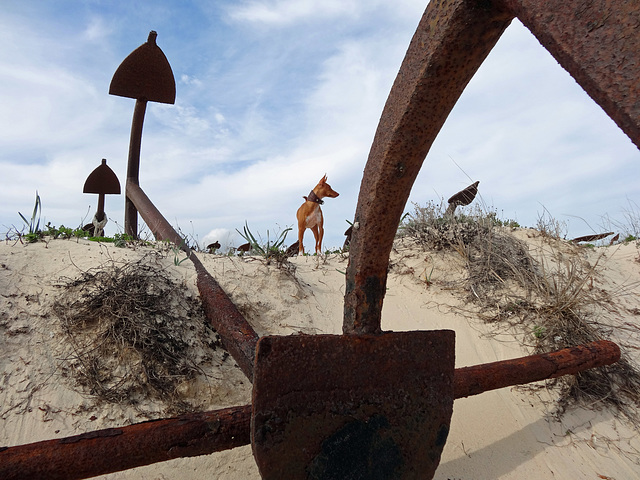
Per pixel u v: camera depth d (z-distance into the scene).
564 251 5.56
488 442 3.18
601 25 1.03
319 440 1.89
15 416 2.61
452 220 5.43
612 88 1.01
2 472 1.65
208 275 3.79
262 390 1.81
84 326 3.10
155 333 3.17
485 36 1.58
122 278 3.40
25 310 3.08
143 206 5.20
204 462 2.71
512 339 4.14
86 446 1.78
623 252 6.04
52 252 3.64
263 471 1.79
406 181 1.97
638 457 3.23
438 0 1.58
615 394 3.71
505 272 4.78
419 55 1.68
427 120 1.80
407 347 2.13
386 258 2.17
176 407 2.97
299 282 4.54
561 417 3.47
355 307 2.15
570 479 2.96
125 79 5.11
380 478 1.97
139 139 5.54
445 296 4.67
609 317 4.54
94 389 2.84
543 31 1.15
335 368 1.96
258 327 3.88
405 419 2.07
